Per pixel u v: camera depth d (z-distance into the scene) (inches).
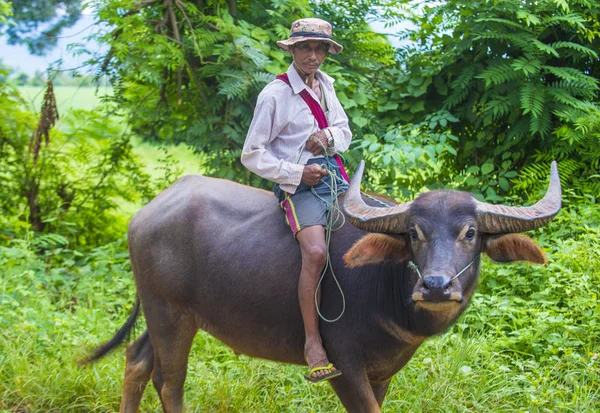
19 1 263.9
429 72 257.0
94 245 289.3
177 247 153.8
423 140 241.6
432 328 132.5
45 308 211.8
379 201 145.6
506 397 171.3
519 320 192.2
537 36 238.8
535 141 250.8
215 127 256.5
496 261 131.0
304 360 148.2
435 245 121.5
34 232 278.5
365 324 137.7
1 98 277.3
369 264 137.7
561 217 223.6
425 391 169.9
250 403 173.5
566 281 199.3
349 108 252.5
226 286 148.9
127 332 173.3
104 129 286.0
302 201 142.7
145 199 289.9
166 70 266.1
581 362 177.3
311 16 250.7
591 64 250.5
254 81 242.1
